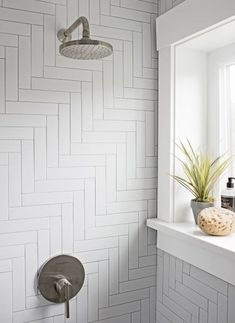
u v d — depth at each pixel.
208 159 1.45
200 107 1.52
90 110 1.42
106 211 1.46
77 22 1.17
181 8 1.35
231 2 1.13
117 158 1.48
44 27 1.33
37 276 1.34
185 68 1.48
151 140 1.55
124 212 1.50
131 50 1.49
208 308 1.29
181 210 1.50
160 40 1.49
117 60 1.46
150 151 1.55
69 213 1.39
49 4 1.33
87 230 1.43
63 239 1.39
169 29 1.43
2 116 1.27
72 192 1.39
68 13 1.37
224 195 1.38
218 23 1.20
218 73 1.47
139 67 1.51
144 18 1.52
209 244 1.18
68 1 1.37
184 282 1.42
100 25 1.42
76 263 1.40
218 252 1.13
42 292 1.34
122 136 1.48
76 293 1.40
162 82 1.50
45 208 1.35
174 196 1.48
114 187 1.48
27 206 1.32
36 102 1.32
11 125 1.29
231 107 1.47
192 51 1.49
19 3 1.29
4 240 1.29
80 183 1.41
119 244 1.50
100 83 1.43
